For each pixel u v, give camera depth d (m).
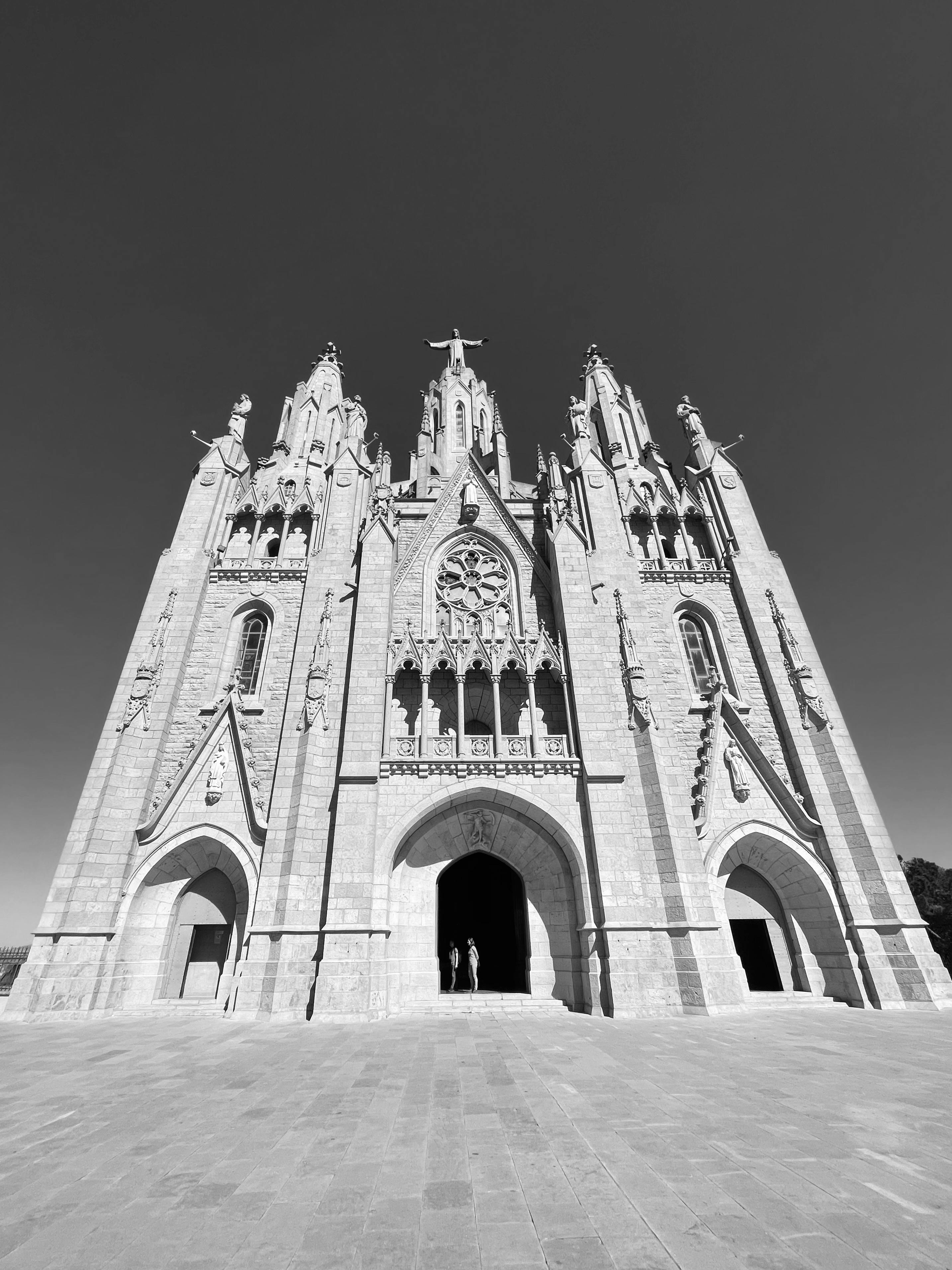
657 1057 13.06
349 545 31.69
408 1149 7.37
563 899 23.64
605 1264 4.64
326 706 26.05
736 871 25.67
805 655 28.94
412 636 27.72
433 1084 10.73
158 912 23.69
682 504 35.62
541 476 37.72
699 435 37.66
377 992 20.50
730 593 31.92
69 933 21.55
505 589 31.77
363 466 36.84
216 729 26.09
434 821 24.39
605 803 23.59
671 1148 7.24
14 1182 6.49
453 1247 4.96
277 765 24.97
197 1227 5.38
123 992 21.94
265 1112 9.14
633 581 30.73
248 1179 6.50
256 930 21.61
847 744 26.50
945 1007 21.28
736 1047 14.26
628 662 27.17
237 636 29.69
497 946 32.59
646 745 25.31
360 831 22.56
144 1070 12.35
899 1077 10.95
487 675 27.55
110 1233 5.28
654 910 22.62
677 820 24.70
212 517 32.19
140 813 24.39
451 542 33.34
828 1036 15.86
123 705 26.36
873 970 22.34
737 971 23.06
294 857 22.50
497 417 41.84
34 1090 10.72
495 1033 16.83
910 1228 5.16
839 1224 5.24
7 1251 4.96
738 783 25.77
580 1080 10.93
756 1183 6.16
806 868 24.48
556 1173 6.50
